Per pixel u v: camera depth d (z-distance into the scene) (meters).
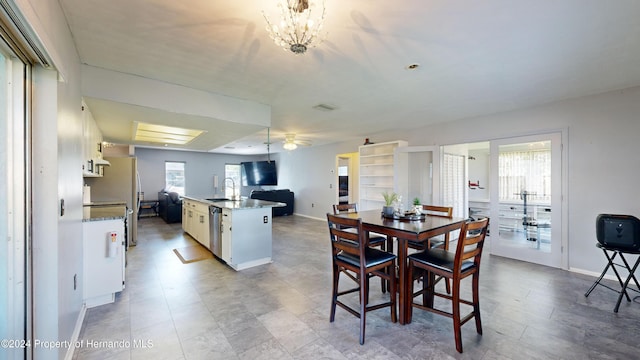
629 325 2.24
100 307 2.55
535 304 2.63
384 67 2.60
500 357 1.85
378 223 2.43
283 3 1.64
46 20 1.35
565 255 3.63
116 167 4.92
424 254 2.28
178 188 9.55
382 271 2.73
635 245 2.53
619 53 2.29
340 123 5.06
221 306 2.58
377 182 6.18
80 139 2.38
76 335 2.03
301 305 2.61
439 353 1.88
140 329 2.18
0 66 1.39
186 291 2.93
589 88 3.17
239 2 1.65
